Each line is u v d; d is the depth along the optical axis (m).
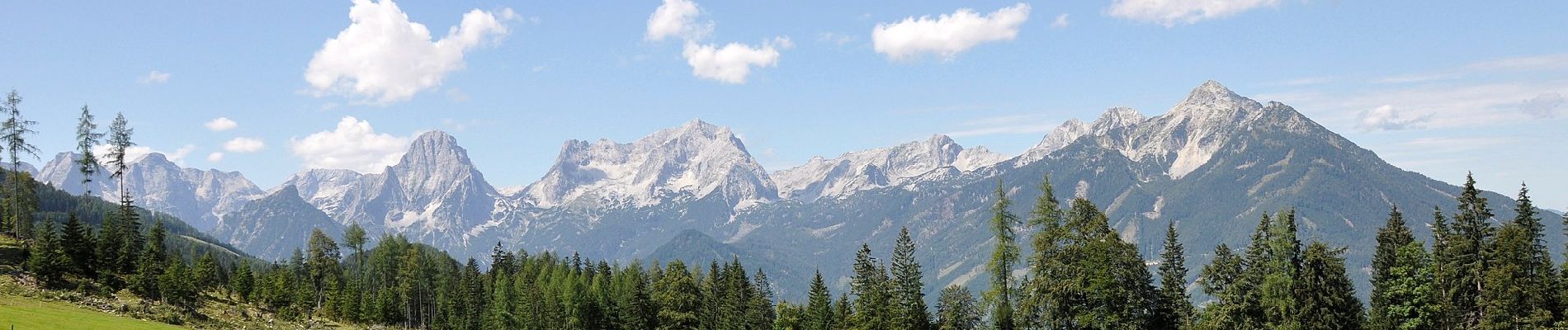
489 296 166.62
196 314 112.69
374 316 156.88
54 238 123.88
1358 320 71.06
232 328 111.31
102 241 137.12
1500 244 77.06
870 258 119.31
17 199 138.62
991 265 69.19
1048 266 65.69
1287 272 70.31
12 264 117.19
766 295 154.75
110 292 118.75
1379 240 90.00
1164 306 72.94
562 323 148.00
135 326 92.00
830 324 122.00
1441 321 80.38
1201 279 82.75
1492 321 75.19
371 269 190.88
